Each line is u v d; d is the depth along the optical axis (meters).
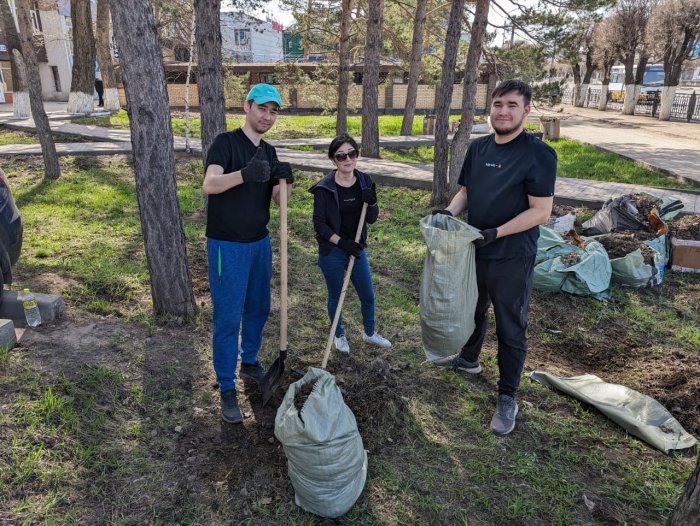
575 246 5.68
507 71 12.88
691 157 13.79
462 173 3.28
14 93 18.47
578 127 22.62
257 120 2.87
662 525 2.49
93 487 2.53
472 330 3.19
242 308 3.08
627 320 4.81
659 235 6.19
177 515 2.43
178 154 12.12
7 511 2.34
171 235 4.09
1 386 3.05
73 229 6.77
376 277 5.59
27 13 8.82
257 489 2.60
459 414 3.26
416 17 15.59
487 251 3.05
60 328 3.91
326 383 2.46
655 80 44.72
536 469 2.81
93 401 3.04
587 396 3.43
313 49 17.33
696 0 24.14
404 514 2.51
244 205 2.92
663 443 2.98
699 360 4.07
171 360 3.65
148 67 3.73
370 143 13.48
